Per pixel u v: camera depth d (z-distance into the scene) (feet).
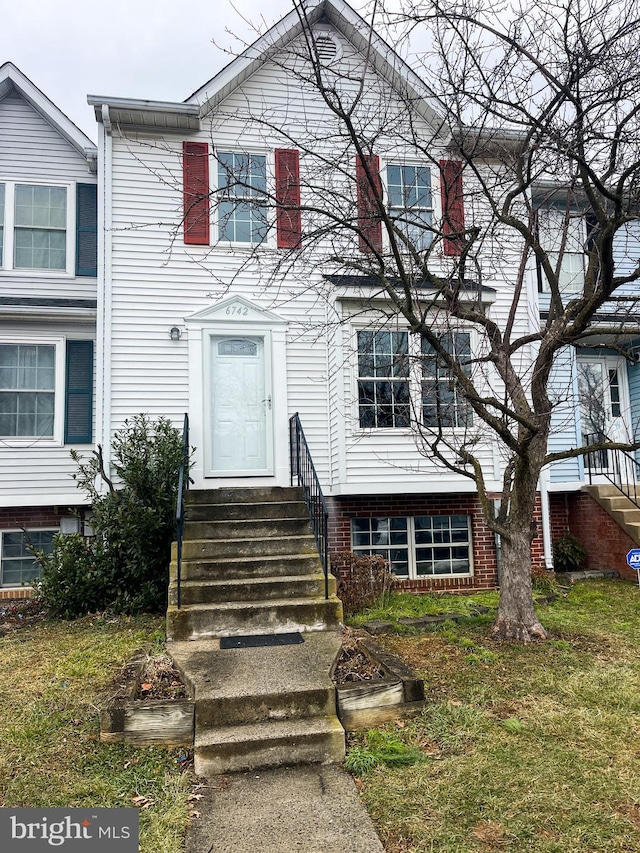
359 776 12.34
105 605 25.30
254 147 31.09
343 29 31.32
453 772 12.08
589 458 36.96
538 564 32.86
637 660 18.26
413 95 29.94
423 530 31.81
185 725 13.62
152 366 29.25
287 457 29.99
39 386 31.91
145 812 11.02
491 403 17.88
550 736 13.46
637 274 16.03
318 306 31.04
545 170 21.15
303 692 14.25
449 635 20.75
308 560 22.13
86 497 29.71
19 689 16.46
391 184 31.65
